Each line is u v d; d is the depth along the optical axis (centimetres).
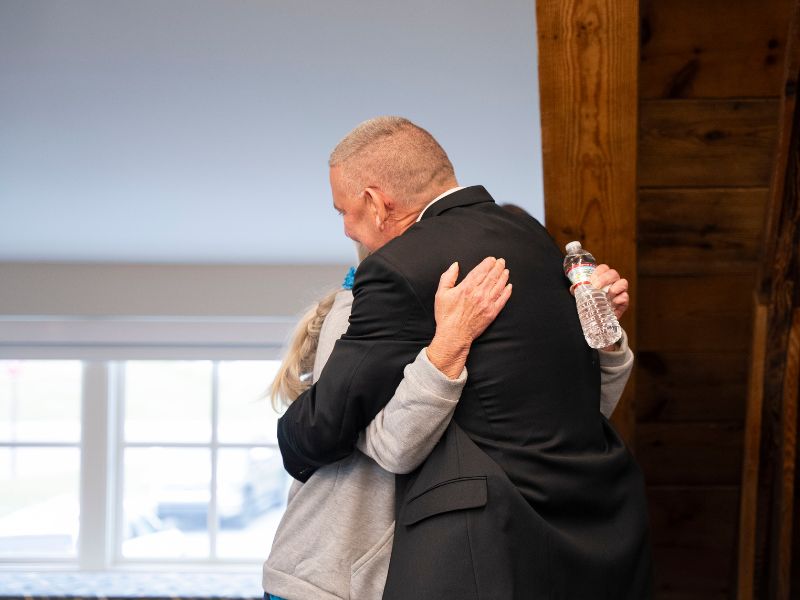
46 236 464
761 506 236
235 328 537
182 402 664
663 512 263
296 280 521
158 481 649
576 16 187
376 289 140
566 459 140
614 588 145
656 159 208
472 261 142
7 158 368
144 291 524
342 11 270
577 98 192
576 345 146
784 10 192
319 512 152
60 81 308
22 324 539
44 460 704
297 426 145
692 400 244
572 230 203
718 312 229
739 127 204
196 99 321
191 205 417
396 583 136
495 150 362
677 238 219
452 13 270
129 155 365
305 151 359
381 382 138
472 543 133
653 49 197
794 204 205
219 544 642
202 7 267
